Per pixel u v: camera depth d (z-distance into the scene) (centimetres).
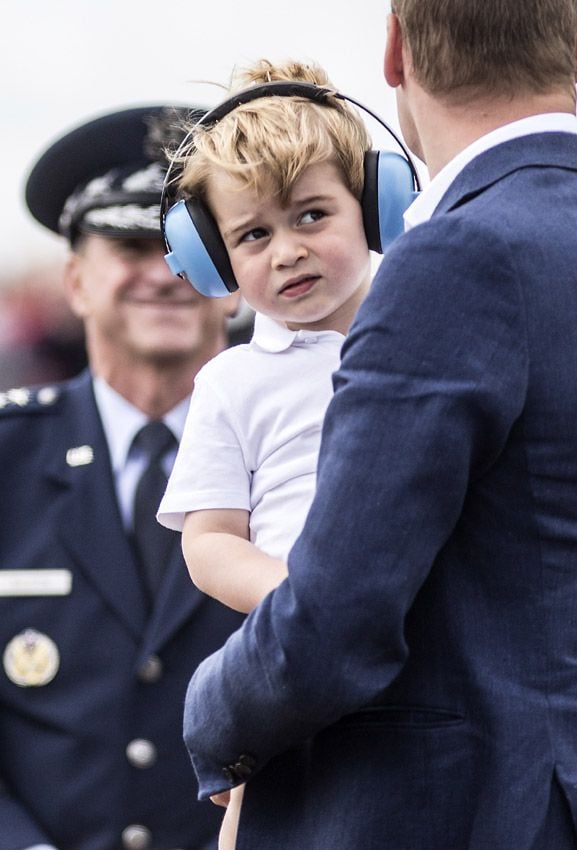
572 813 533
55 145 1087
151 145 1070
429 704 552
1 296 1980
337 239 635
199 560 627
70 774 980
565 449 543
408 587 527
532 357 538
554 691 542
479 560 548
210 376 652
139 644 994
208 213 655
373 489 526
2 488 1032
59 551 1009
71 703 988
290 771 583
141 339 1027
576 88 619
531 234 548
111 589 1002
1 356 1964
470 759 547
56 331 1980
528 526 544
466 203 573
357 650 528
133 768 978
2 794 988
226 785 570
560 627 543
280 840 576
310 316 638
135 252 1036
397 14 604
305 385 639
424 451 525
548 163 578
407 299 538
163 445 1032
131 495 1024
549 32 584
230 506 637
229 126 640
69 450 1036
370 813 552
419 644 555
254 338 660
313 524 533
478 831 541
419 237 546
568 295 545
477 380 527
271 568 607
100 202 1053
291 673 530
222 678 559
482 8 578
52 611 1002
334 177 638
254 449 639
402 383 531
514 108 590
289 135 625
